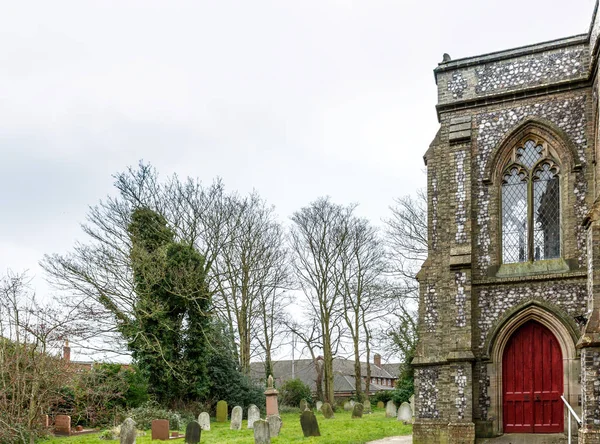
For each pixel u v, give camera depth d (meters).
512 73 18.41
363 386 63.66
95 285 29.47
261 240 36.66
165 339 30.12
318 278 40.56
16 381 18.08
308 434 20.73
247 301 35.88
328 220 40.78
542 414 16.78
